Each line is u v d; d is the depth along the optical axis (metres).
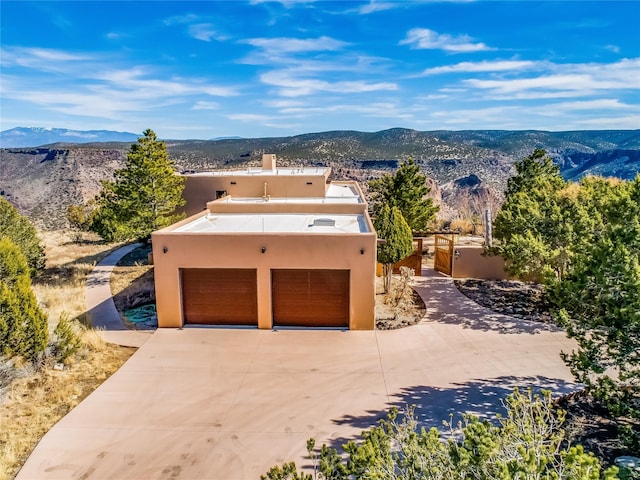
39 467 9.06
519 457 5.64
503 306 18.50
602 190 17.41
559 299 10.55
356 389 11.97
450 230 35.19
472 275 22.84
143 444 9.76
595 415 10.62
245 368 13.20
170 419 10.67
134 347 14.87
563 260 17.47
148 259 26.70
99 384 12.40
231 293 16.28
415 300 19.34
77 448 9.63
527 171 29.75
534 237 17.44
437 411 10.88
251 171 33.34
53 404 11.39
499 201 62.06
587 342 9.36
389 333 15.70
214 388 12.08
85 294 21.16
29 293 13.02
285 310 16.28
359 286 15.70
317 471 8.77
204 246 15.78
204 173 30.83
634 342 8.76
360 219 20.73
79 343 13.89
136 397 11.66
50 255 30.36
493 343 14.84
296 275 16.00
